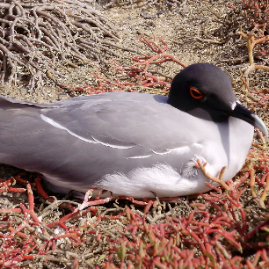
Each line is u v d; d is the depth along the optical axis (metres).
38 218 5.08
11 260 4.50
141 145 4.84
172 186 4.91
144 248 4.28
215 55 8.30
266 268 4.08
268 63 7.55
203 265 4.09
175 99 5.17
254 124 4.87
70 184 5.17
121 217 4.95
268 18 8.17
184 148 4.84
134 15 9.60
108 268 4.10
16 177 5.52
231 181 5.30
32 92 7.35
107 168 4.90
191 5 9.70
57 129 5.07
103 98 5.45
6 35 7.64
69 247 4.86
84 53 8.29
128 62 8.25
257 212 5.01
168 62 8.18
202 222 4.63
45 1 8.14
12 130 5.19
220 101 4.92
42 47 7.77
